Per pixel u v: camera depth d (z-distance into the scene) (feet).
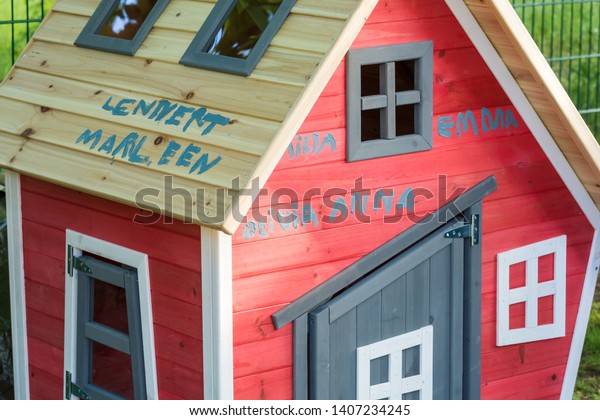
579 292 26.63
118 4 25.22
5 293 31.09
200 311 21.47
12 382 31.07
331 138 21.80
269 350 21.93
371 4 20.65
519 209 25.02
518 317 25.59
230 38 22.43
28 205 25.36
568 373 26.89
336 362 22.74
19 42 50.31
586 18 56.85
